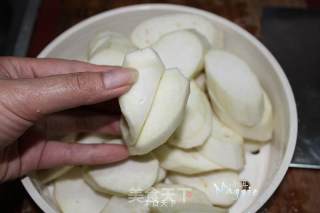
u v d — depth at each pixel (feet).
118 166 0.89
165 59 0.96
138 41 1.09
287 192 0.97
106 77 0.70
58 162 0.91
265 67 1.02
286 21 1.26
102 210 0.89
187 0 1.32
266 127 0.98
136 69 0.71
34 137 0.90
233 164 0.94
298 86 1.13
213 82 0.96
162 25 1.08
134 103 0.70
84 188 0.95
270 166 0.99
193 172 0.93
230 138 0.96
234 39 1.08
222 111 0.97
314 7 1.30
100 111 0.97
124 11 1.11
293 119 0.91
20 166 0.89
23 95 0.71
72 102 0.73
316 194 0.97
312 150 1.02
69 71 0.90
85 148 0.89
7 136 0.79
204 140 0.91
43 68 0.90
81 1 1.33
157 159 0.91
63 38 1.07
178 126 0.85
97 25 1.11
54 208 0.88
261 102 0.95
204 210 0.87
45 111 0.74
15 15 1.43
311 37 1.23
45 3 1.34
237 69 0.97
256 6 1.30
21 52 1.27
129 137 0.76
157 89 0.74
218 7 1.30
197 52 0.97
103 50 0.97
